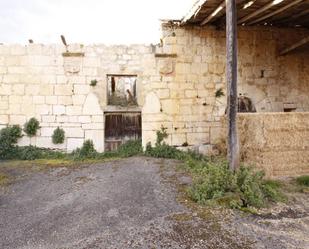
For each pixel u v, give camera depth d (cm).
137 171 712
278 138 689
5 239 401
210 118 938
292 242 387
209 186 535
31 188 614
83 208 498
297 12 852
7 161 830
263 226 433
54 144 888
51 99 887
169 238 390
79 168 756
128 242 380
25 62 879
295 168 703
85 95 892
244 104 982
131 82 977
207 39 934
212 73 938
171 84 918
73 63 888
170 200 523
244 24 953
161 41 918
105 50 897
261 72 983
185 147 923
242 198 511
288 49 930
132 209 486
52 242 389
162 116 915
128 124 919
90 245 375
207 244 376
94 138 896
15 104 880
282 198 548
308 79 1020
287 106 1003
